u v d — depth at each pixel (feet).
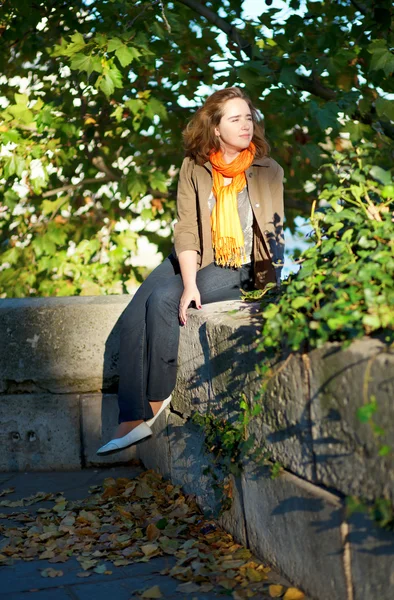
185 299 11.57
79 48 16.29
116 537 10.94
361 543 7.32
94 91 17.02
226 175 11.96
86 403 14.73
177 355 12.01
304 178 20.26
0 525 11.68
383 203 9.04
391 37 16.69
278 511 8.93
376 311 7.40
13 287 21.47
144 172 19.57
